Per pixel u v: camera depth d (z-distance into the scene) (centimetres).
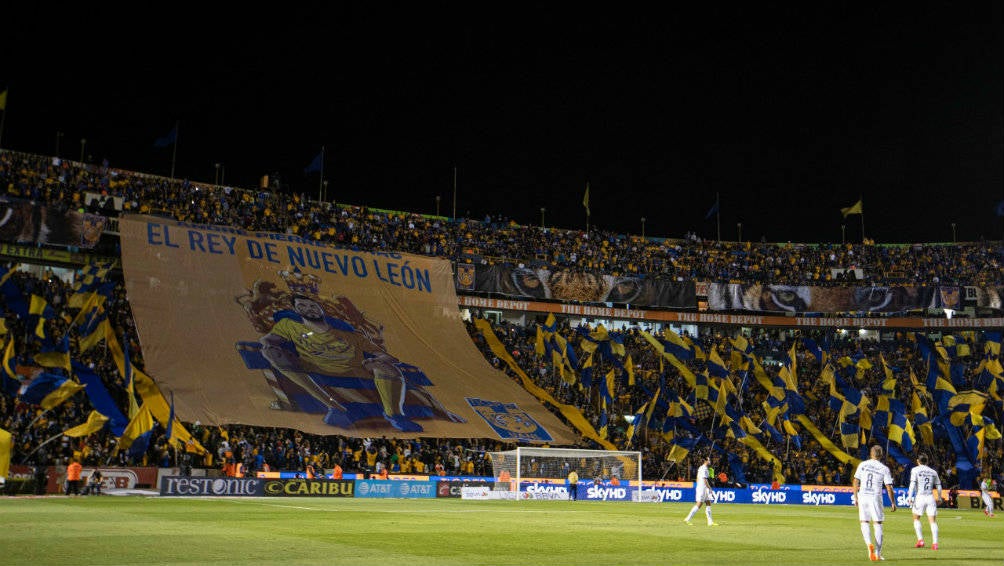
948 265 7981
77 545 1720
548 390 6291
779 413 5909
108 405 4531
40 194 5797
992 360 6366
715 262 7956
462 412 5550
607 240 7981
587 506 4044
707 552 1873
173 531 2083
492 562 1597
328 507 3306
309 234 6719
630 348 6869
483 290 6781
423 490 4475
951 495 5381
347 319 5938
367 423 5166
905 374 6819
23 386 4316
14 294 4631
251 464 4622
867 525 1750
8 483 3659
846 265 8100
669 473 5616
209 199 6638
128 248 5534
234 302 5628
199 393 4916
